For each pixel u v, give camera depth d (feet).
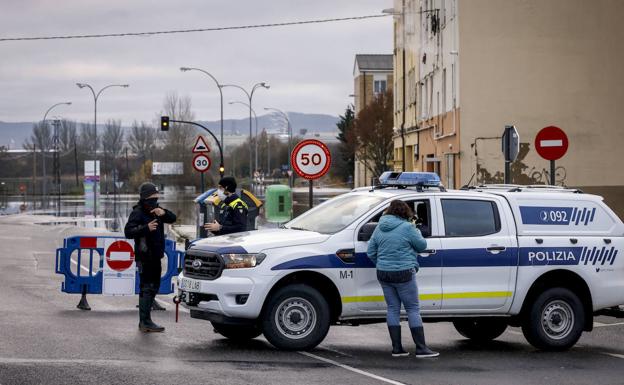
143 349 38.55
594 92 117.80
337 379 33.14
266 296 38.70
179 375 32.81
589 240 43.16
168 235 130.21
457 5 118.52
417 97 158.40
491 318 42.11
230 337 42.91
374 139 266.16
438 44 135.64
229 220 50.31
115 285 53.01
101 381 31.30
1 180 457.68
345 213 41.70
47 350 37.35
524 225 42.39
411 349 41.75
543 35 117.70
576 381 34.45
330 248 39.42
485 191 43.29
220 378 32.45
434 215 41.19
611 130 117.91
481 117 117.70
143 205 43.70
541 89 117.91
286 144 526.98
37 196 351.87
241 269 38.47
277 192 80.48
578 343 45.37
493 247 41.34
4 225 153.38
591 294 43.14
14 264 81.61
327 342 42.91
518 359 39.75
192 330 45.03
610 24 117.80
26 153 549.95
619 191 118.01
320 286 40.06
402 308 40.81
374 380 33.22
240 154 509.76
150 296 43.88
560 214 43.21
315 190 347.36
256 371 34.17
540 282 42.80
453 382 33.47
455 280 40.81
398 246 38.24
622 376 35.73
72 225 154.71
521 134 117.70
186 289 40.27
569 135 117.91
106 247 53.01
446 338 46.55
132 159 538.06
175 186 414.41
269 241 39.34
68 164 545.03
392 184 43.01
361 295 39.68
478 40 117.50
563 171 117.70
